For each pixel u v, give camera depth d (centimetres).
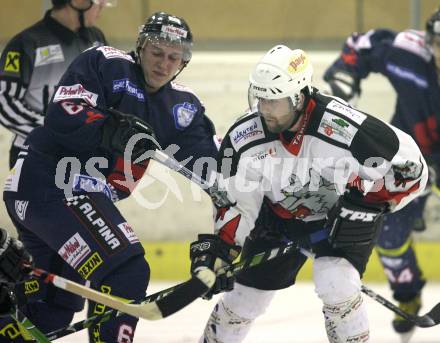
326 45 2159
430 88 1599
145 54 1160
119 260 1080
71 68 1161
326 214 1152
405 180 1098
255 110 1100
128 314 1081
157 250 1986
